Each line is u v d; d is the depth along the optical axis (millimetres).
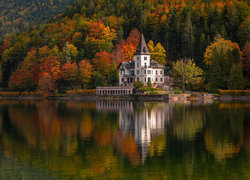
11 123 65000
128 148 41625
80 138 48094
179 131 53062
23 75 195000
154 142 44875
